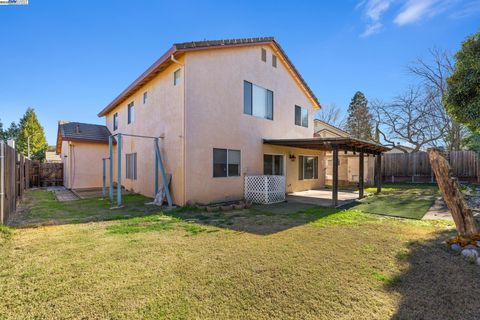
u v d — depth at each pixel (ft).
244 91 34.81
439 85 58.70
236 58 33.65
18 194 29.53
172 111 30.63
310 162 48.49
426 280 10.81
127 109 45.88
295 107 44.78
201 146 29.48
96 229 18.95
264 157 38.24
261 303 9.03
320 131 63.98
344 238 16.78
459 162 53.62
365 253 13.98
